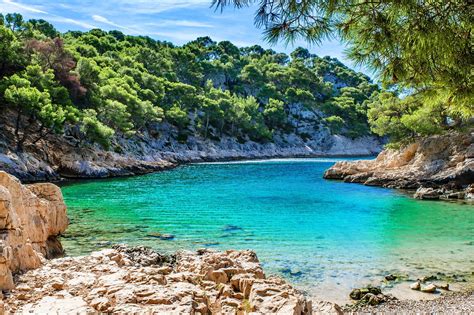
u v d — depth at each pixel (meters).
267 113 129.25
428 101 7.29
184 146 95.06
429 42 5.37
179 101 106.88
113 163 60.41
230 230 23.34
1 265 9.19
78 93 67.69
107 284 9.33
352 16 5.74
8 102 50.97
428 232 22.97
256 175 59.03
